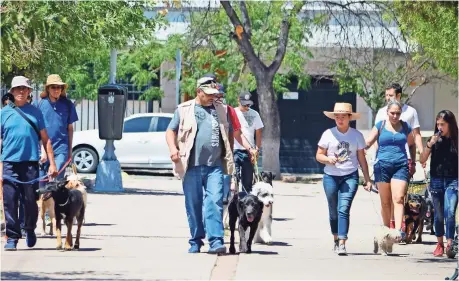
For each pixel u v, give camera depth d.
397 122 14.92
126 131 33.03
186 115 14.27
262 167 33.16
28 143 14.17
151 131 33.00
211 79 14.36
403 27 23.86
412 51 32.19
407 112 15.36
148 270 12.54
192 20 34.56
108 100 25.55
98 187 25.89
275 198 25.28
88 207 21.28
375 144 15.45
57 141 16.27
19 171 14.20
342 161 14.63
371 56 34.50
